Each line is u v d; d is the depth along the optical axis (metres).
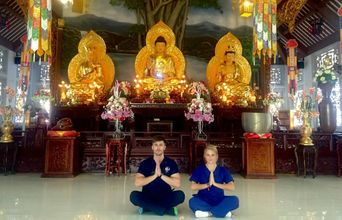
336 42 15.82
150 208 4.41
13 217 4.27
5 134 8.37
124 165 8.28
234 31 11.46
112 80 11.10
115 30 11.30
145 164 4.46
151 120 10.46
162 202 4.41
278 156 8.88
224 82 10.97
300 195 5.87
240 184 7.05
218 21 11.50
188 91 10.64
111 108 8.12
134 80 11.11
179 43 11.38
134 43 11.32
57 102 10.62
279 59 21.12
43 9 7.25
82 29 11.11
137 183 4.34
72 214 4.44
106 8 11.32
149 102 10.45
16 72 19.02
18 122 17.08
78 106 10.38
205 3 11.52
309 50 18.77
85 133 9.41
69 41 11.00
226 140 9.25
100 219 4.20
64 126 8.07
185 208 4.83
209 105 8.49
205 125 10.53
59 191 6.11
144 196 4.46
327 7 14.64
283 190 6.37
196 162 8.38
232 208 4.30
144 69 11.18
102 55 11.11
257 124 7.93
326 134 8.97
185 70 11.27
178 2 11.48
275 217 4.34
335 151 8.80
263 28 8.24
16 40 18.39
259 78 11.20
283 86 21.16
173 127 10.46
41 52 7.30
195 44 11.40
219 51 11.35
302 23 17.28
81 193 5.94
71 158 7.86
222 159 8.95
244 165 8.11
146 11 11.41
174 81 10.96
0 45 17.39
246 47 11.36
